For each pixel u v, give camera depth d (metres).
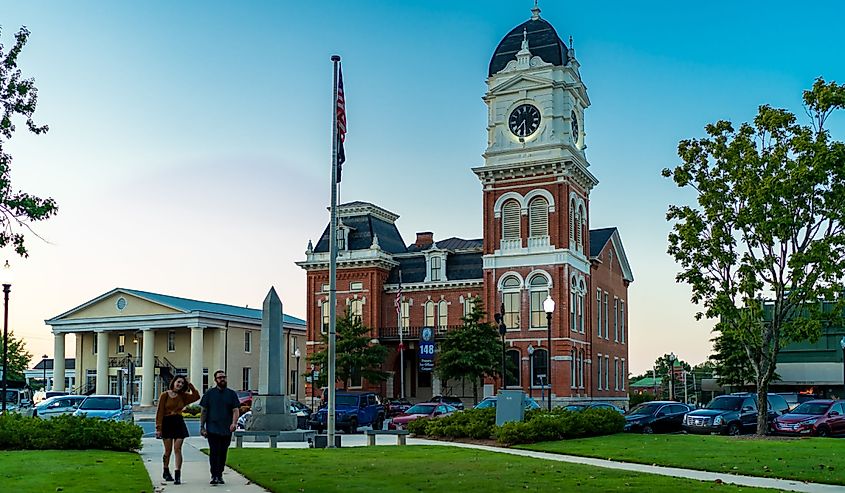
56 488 16.67
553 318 66.69
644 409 40.03
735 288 34.78
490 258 69.31
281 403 35.50
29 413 47.34
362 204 79.12
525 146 69.00
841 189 32.34
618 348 81.12
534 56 70.00
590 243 77.44
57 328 88.56
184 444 31.88
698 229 34.72
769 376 34.69
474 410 36.16
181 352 87.44
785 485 19.59
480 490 17.44
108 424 27.17
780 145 34.00
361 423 43.00
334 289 30.48
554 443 30.84
